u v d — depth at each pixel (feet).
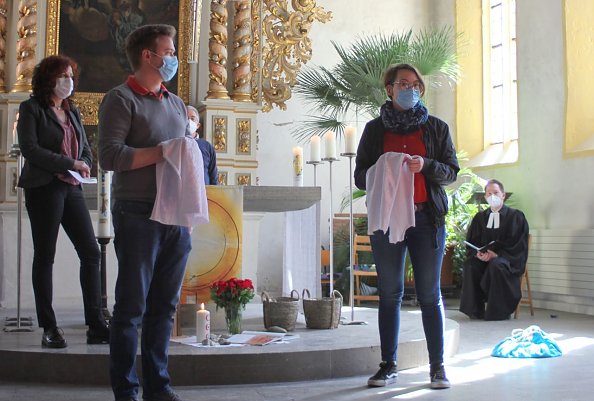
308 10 30.04
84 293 15.56
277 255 36.32
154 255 11.21
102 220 17.62
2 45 27.55
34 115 15.06
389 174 13.58
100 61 28.89
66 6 28.66
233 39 29.50
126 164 10.84
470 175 34.22
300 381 14.67
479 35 37.04
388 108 14.14
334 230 34.91
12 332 17.44
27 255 24.63
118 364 10.96
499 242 28.04
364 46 31.91
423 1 39.24
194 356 14.17
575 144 30.32
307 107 37.37
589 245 28.63
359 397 13.20
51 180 14.97
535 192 32.32
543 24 31.86
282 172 36.99
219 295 16.89
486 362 17.42
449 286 33.81
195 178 11.10
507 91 35.60
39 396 13.14
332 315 18.24
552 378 15.23
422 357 16.53
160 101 11.54
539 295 31.71
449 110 38.14
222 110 28.78
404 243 14.10
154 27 11.43
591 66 29.99
